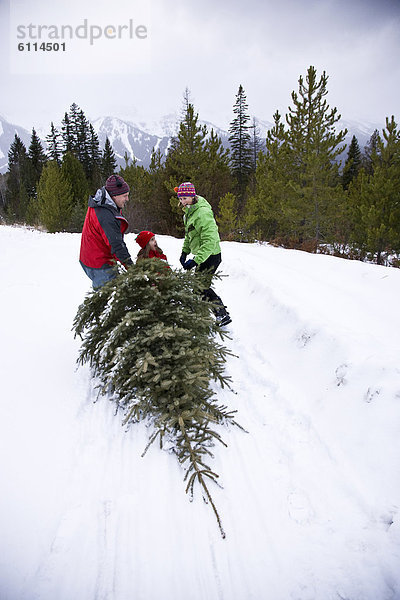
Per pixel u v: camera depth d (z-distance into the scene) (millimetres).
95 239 2818
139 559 1525
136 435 2248
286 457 2086
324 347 2877
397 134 12039
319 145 12586
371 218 11727
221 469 2016
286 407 2527
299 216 13461
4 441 2066
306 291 4191
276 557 1533
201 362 2205
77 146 41875
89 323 2803
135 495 1825
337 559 1497
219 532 1656
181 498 1824
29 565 1442
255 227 17109
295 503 1782
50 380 2770
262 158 16969
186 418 2000
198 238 3777
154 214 22328
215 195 18859
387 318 3291
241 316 4238
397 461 1812
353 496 1764
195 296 2570
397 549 1479
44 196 21656
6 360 2984
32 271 6145
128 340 2277
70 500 1760
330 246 13359
